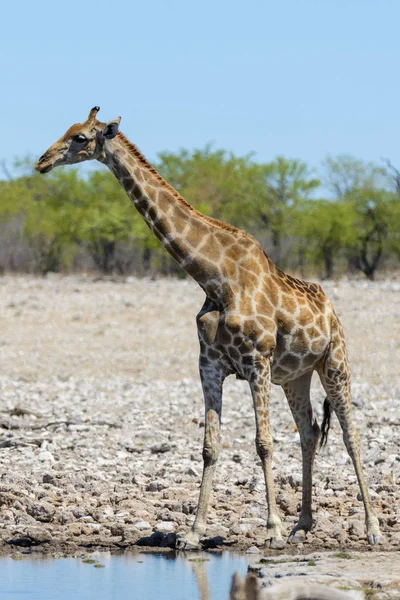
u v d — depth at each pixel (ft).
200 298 314.14
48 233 492.54
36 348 248.52
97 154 85.71
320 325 86.38
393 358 225.97
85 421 153.38
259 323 82.89
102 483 108.06
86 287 346.74
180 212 85.20
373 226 471.21
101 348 248.52
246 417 156.97
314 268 501.56
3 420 151.94
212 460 84.64
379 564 75.31
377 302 294.87
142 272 476.54
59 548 85.61
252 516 94.58
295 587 65.41
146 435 142.41
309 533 88.28
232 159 551.59
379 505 97.40
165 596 70.90
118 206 490.08
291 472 112.88
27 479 107.76
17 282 374.43
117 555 83.25
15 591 72.64
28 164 562.25
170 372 222.07
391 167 488.02
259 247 86.22
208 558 81.87
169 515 93.61
